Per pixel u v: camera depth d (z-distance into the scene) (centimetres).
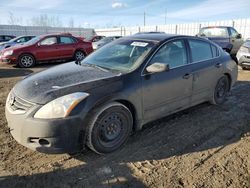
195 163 340
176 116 491
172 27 2739
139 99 376
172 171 322
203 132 428
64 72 385
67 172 317
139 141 393
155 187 293
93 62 433
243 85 740
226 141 400
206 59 501
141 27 3195
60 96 314
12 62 1145
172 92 426
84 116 319
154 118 411
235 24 2130
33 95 321
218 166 334
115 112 351
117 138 363
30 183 296
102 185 294
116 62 410
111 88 345
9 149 369
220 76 531
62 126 307
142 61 390
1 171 316
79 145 327
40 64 1275
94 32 4175
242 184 299
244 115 502
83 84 336
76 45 1302
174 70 427
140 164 335
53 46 1228
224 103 568
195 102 486
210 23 2334
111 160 343
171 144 387
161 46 420
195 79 466
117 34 3641
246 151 371
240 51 992
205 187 294
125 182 300
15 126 325
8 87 746
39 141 312
